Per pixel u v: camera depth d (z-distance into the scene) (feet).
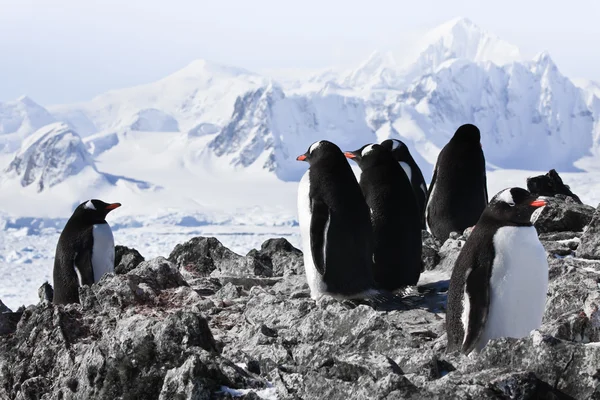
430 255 41.98
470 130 48.16
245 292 39.63
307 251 35.53
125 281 35.53
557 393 19.99
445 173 48.16
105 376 25.72
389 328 26.71
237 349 27.91
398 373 21.81
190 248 49.83
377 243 37.04
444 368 23.03
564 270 33.24
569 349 20.79
